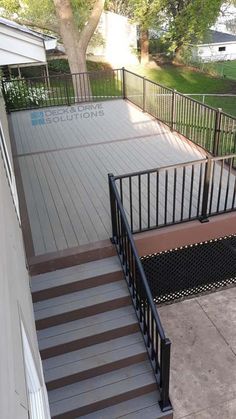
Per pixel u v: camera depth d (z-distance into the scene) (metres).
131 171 5.67
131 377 3.29
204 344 4.04
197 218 4.25
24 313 2.19
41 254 3.83
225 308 4.52
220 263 4.67
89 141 7.01
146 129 7.43
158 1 17.44
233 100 18.52
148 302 3.08
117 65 22.53
